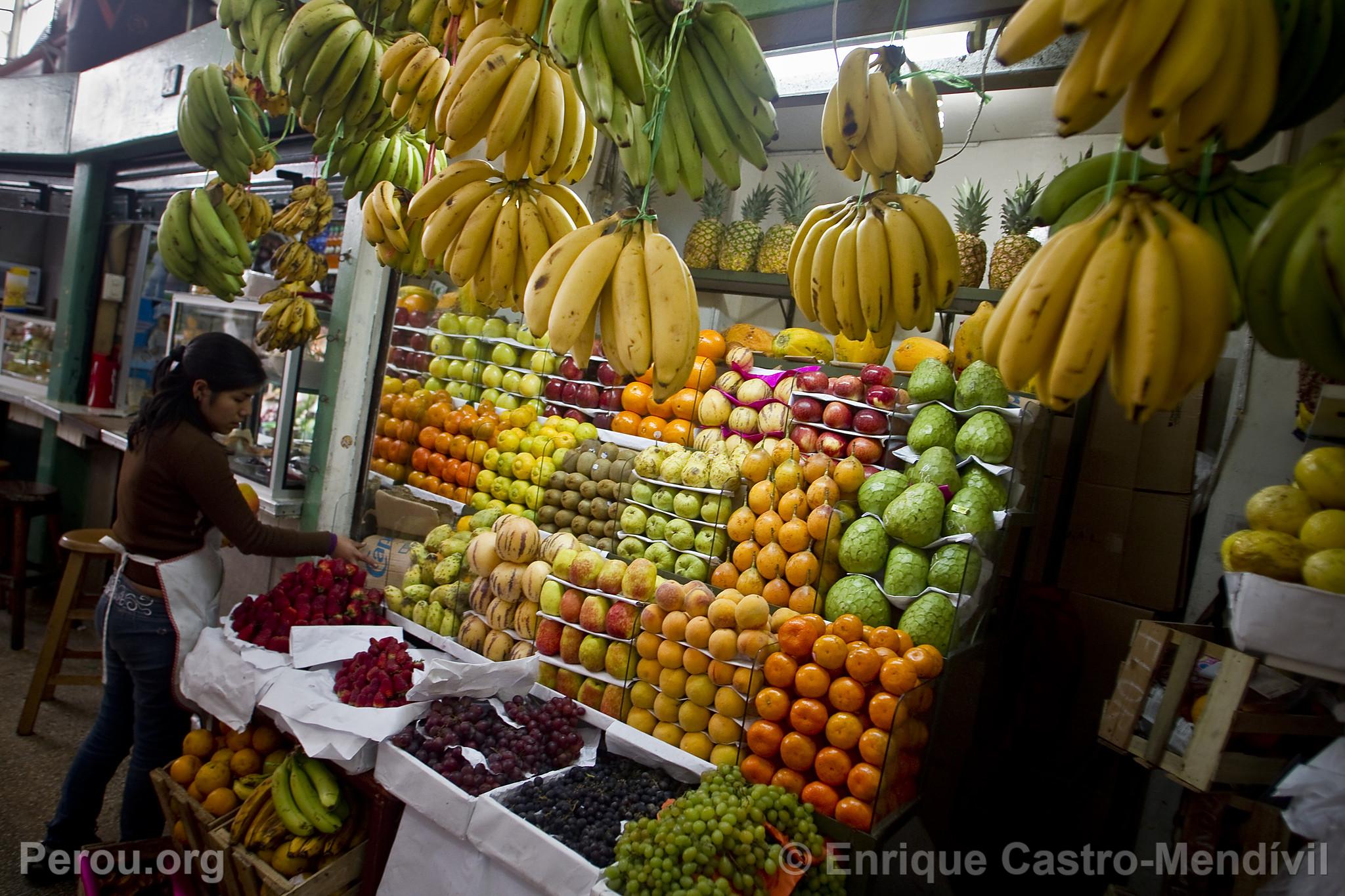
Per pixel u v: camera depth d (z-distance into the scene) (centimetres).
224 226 288
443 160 275
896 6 175
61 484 500
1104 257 91
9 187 592
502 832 166
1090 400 273
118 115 443
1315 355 91
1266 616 132
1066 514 273
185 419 226
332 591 244
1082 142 295
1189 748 151
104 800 286
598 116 128
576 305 127
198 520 240
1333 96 104
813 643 174
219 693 214
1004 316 100
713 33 152
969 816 258
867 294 132
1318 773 139
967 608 186
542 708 204
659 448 229
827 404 218
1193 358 89
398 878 182
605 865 157
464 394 285
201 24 484
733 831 150
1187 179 114
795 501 192
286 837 199
